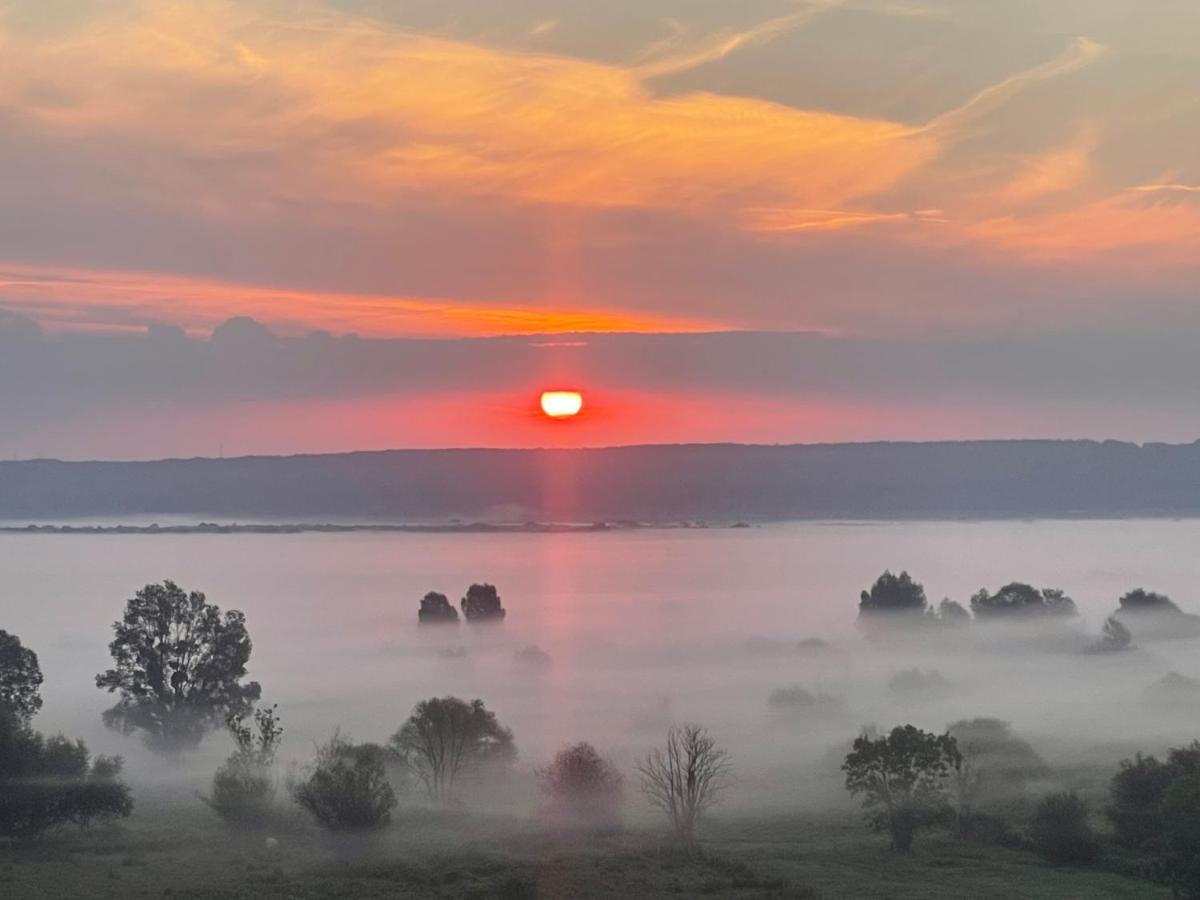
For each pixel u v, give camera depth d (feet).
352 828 250.37
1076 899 215.51
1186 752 279.90
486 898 209.26
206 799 273.13
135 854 244.22
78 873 228.02
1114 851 246.88
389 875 224.53
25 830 258.98
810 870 235.61
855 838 265.54
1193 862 216.74
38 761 274.77
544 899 210.38
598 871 227.81
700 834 270.26
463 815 277.23
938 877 231.30
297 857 241.35
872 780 262.88
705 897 212.64
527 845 249.55
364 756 271.08
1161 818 234.58
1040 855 248.73
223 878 223.30
